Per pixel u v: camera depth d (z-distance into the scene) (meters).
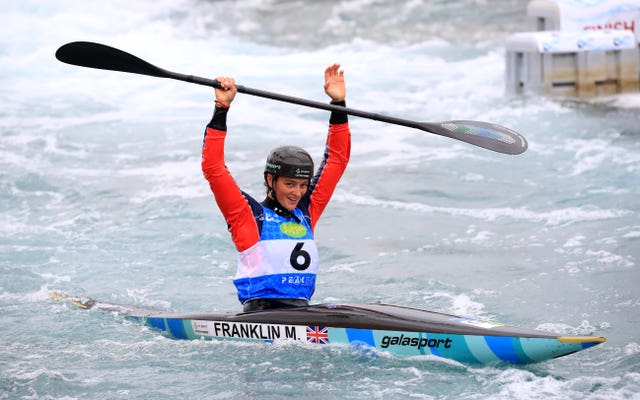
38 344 19.70
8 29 70.69
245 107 51.47
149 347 19.31
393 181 35.94
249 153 41.06
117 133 45.53
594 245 26.78
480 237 28.48
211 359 18.25
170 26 76.88
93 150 42.06
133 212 32.19
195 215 31.55
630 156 37.72
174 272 25.72
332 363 17.64
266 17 85.19
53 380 17.31
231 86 17.67
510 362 17.17
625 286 23.08
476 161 38.91
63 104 52.56
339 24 82.56
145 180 36.69
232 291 24.00
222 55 67.81
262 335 18.67
